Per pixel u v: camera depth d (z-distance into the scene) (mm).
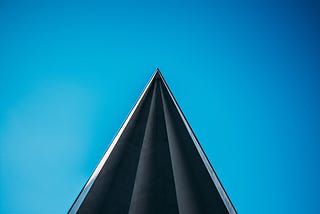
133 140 21281
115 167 20188
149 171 19672
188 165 20406
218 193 19250
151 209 18078
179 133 21969
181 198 18328
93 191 18953
